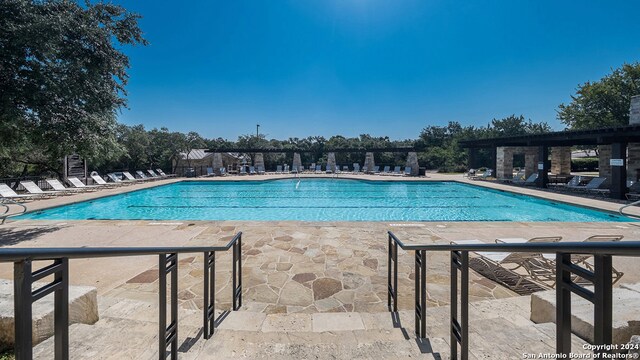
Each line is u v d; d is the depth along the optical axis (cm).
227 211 1166
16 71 674
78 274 423
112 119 931
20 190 1333
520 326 248
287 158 3375
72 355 207
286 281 414
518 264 431
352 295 374
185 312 315
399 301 356
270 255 516
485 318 289
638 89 2130
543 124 3603
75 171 1827
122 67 862
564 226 717
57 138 718
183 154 2781
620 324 207
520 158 3241
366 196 1534
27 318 99
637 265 444
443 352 218
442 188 1812
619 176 1120
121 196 1414
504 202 1328
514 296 365
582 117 2409
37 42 648
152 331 246
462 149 3209
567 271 110
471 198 1447
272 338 258
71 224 733
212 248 253
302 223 750
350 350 225
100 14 819
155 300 354
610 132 1091
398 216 1069
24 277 98
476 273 430
